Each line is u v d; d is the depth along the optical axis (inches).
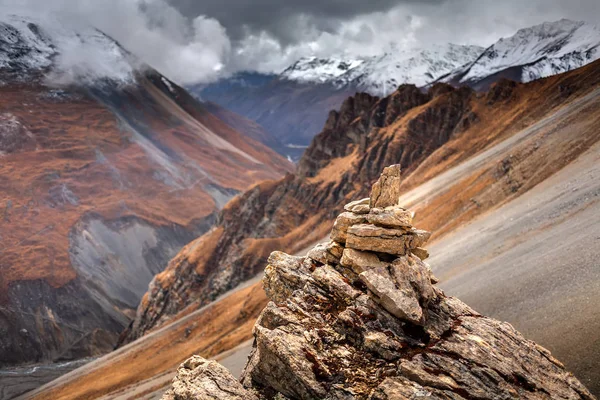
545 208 2268.7
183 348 4623.5
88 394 4424.2
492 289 1688.0
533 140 3385.8
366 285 920.9
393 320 890.1
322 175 7495.1
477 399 761.0
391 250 951.6
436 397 756.0
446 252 2628.0
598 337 1116.5
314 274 1016.2
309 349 856.3
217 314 5027.1
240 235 7593.5
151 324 7504.9
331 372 822.5
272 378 860.0
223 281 6422.2
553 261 1601.9
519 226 2278.5
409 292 893.2
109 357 5595.5
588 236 1626.5
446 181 4343.0
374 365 832.3
